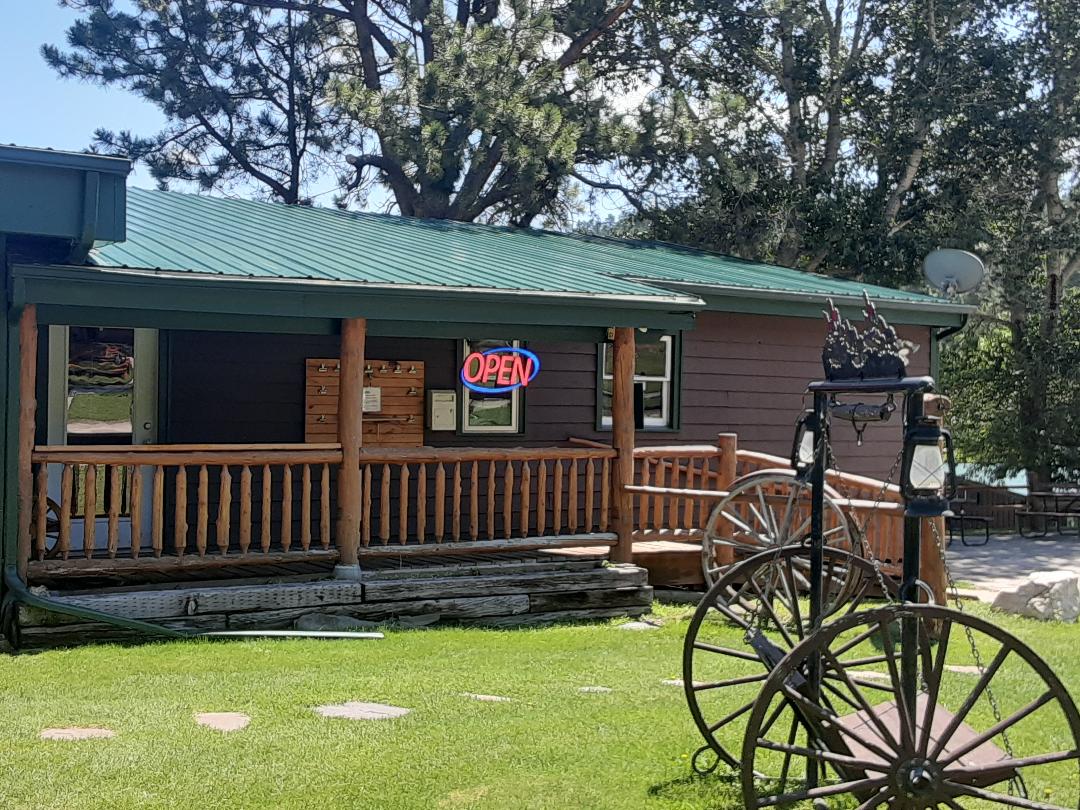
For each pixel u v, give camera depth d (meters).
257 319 9.11
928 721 4.08
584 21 24.48
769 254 24.66
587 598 10.15
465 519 12.38
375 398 11.97
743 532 10.73
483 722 5.99
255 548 10.88
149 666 7.34
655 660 8.02
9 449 8.16
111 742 5.39
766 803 4.12
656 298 10.39
